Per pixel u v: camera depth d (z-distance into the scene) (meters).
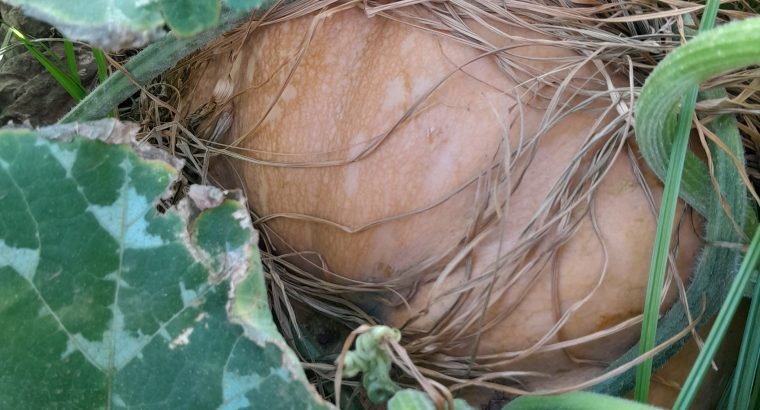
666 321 0.71
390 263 0.74
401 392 0.63
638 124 0.65
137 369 0.62
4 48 0.91
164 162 0.64
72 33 0.60
